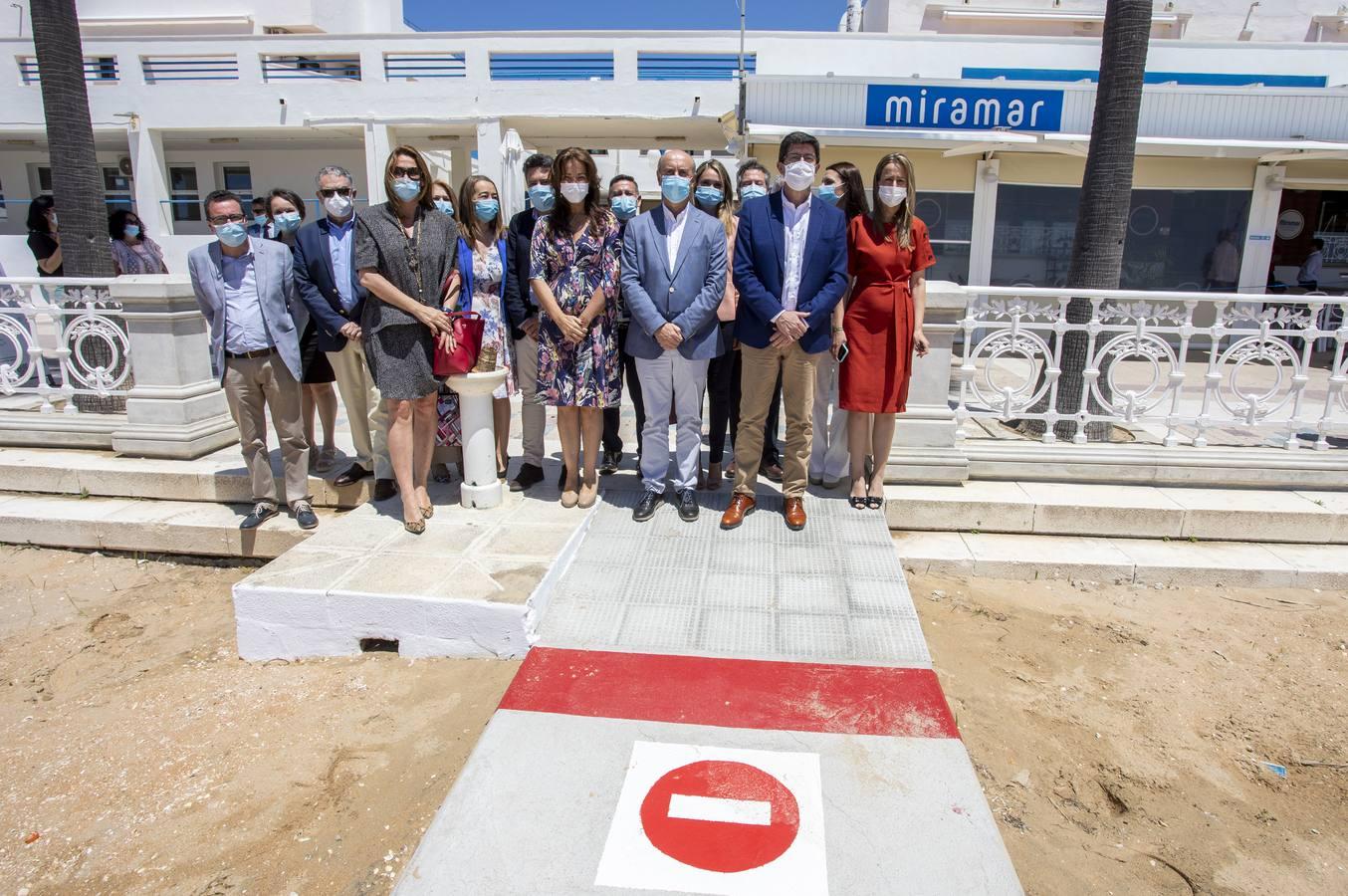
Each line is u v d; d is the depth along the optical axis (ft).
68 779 10.76
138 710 12.25
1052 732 11.78
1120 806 10.45
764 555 14.92
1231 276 41.09
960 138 35.88
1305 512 17.03
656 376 15.35
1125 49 19.52
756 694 11.50
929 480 18.10
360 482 17.76
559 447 21.67
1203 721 12.15
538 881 8.47
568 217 15.01
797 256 14.61
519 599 12.71
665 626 13.02
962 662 13.41
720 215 16.75
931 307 17.24
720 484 17.70
